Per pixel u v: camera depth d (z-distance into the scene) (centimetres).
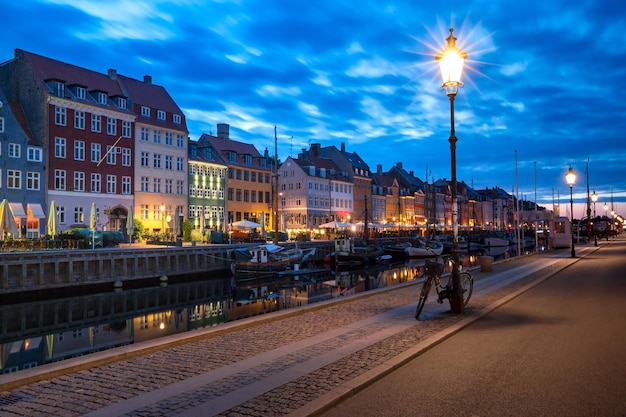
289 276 4634
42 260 3247
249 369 790
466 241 9169
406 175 13162
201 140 7500
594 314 1255
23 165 4688
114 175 5584
